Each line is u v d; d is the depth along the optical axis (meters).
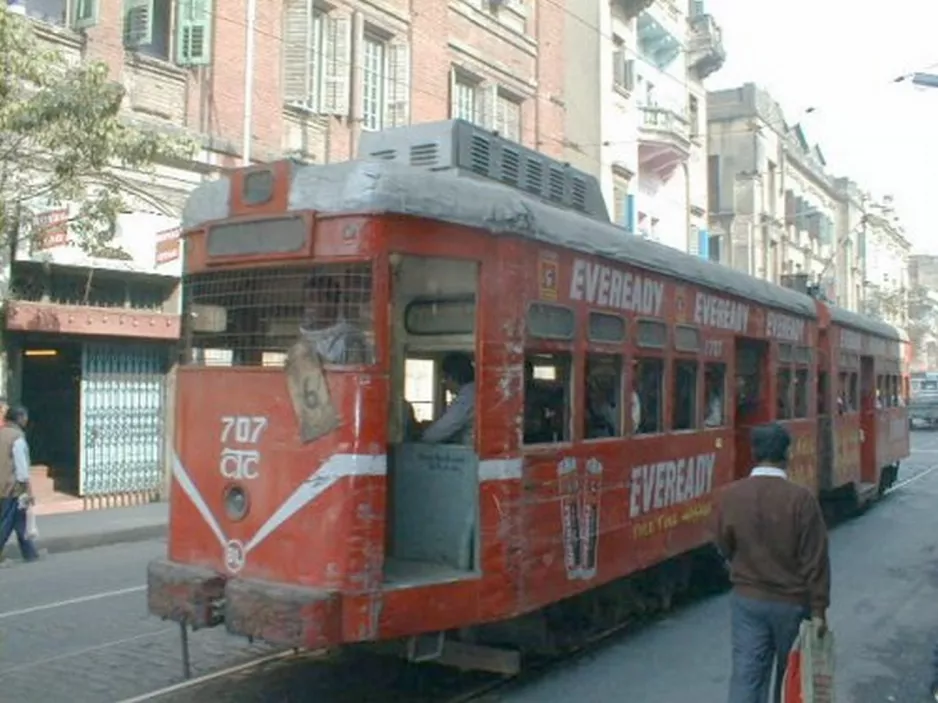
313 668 7.30
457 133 7.46
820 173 51.25
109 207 12.80
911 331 68.50
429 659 6.48
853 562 12.25
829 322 14.56
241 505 6.12
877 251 64.00
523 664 7.60
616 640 8.45
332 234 5.94
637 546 8.21
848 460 15.34
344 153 19.50
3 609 9.16
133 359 16.19
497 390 6.45
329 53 19.23
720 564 10.45
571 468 7.23
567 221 7.32
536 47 25.92
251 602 5.73
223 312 6.50
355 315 5.89
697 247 36.25
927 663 7.78
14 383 14.40
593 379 7.70
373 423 5.77
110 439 15.88
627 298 8.14
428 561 6.59
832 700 5.11
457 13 22.77
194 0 16.45
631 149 30.06
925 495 19.80
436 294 6.81
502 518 6.45
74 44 14.93
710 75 37.72
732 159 41.56
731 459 10.30
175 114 16.44
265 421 6.05
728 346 10.37
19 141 11.89
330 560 5.69
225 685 6.88
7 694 6.62
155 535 14.14
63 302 15.02
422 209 6.00
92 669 7.20
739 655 5.33
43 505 14.99
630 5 29.50
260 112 17.75
